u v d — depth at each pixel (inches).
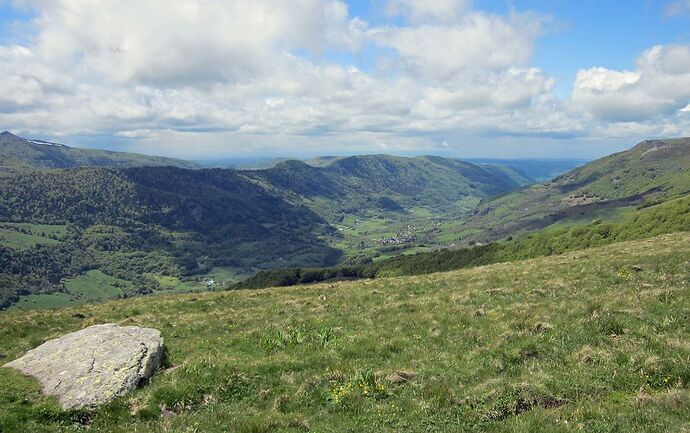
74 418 506.3
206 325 1002.7
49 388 557.3
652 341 561.0
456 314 866.1
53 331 1031.0
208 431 462.9
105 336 678.5
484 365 582.6
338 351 703.7
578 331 647.1
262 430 456.1
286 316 1049.5
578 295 893.8
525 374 533.3
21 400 529.0
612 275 1039.0
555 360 569.6
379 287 1382.9
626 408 419.8
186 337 906.1
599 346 588.4
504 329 717.3
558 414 426.9
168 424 477.1
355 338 764.0
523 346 620.1
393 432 438.9
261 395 555.5
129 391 558.6
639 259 1184.8
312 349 732.7
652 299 749.3
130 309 1266.0
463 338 708.7
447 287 1250.0
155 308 1293.1
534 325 698.8
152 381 593.0
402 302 1061.8
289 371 625.3
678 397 413.1
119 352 627.2
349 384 550.6
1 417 480.1
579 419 411.8
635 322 654.5
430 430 437.1
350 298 1205.1
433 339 729.0
